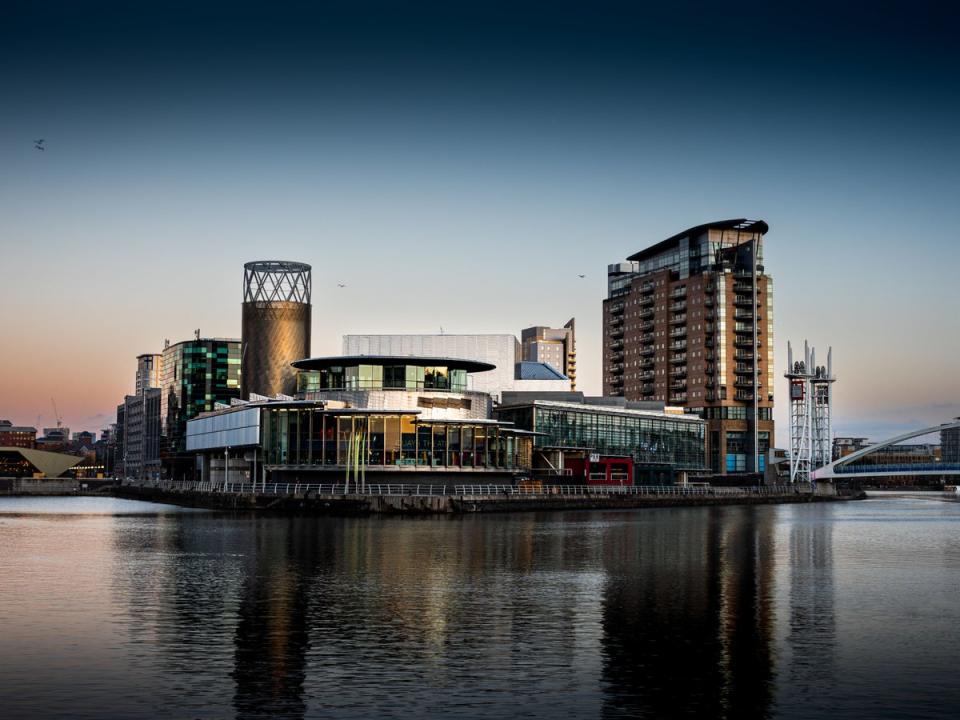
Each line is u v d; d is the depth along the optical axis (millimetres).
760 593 56781
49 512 150375
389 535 94562
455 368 157750
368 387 152375
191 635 43812
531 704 33688
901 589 59031
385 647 41625
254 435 152625
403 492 140500
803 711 33125
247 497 137500
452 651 40938
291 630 44969
